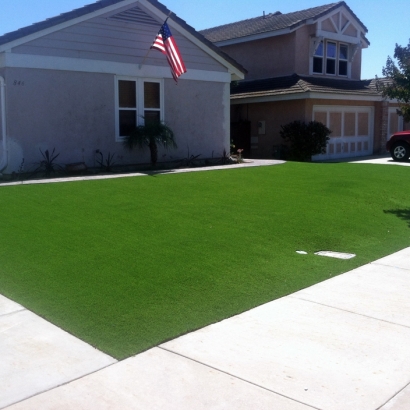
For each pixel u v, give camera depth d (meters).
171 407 3.96
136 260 7.29
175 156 17.33
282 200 11.47
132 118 16.23
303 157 21.27
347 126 23.95
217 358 4.73
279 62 23.77
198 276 6.82
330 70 24.78
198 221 9.45
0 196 10.66
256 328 5.39
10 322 5.39
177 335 5.17
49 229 8.52
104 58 15.33
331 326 5.49
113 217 9.39
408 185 14.09
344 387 4.29
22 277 6.55
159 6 16.31
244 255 7.79
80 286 6.32
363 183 13.98
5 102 13.64
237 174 14.80
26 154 14.06
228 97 18.56
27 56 13.84
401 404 4.05
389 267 7.61
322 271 7.32
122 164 16.02
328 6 24.27
